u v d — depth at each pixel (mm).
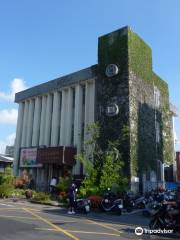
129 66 32938
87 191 26578
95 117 34344
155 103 37625
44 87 42219
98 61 35656
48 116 40875
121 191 25469
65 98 39625
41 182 38688
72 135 37594
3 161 43156
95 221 16172
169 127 40844
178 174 35875
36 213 18156
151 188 32312
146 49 37062
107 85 34156
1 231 11367
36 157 39531
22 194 30656
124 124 31625
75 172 34938
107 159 29250
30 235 10828
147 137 34188
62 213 19719
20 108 45500
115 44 34562
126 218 18656
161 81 40562
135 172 30672
